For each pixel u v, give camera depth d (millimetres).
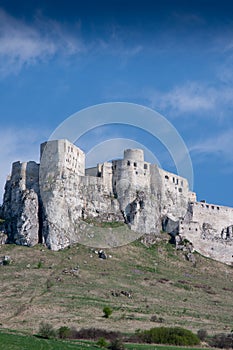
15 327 159500
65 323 164250
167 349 138750
